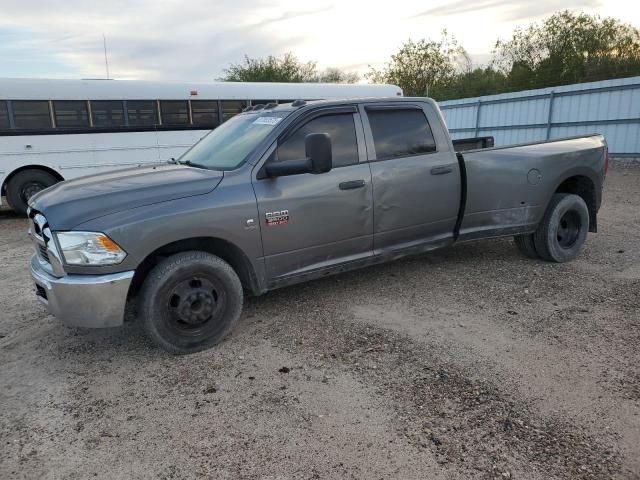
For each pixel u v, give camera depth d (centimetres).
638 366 340
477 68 3775
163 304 374
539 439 270
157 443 284
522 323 417
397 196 480
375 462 259
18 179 1120
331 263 457
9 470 269
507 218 545
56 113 1127
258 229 406
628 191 1131
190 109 1253
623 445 263
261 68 4128
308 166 396
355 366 357
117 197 368
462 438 273
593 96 1797
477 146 711
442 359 361
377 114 481
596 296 471
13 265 700
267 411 309
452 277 541
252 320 450
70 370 378
